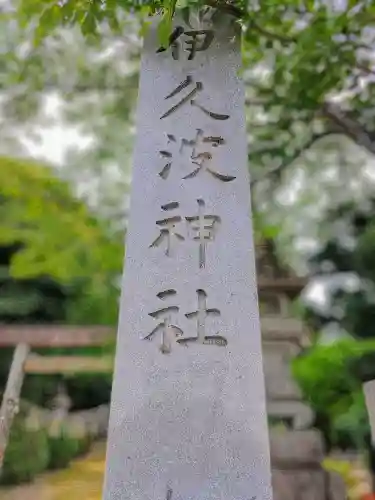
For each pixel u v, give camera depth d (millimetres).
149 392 2135
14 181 5250
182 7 3031
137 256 2428
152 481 1975
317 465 4488
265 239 7367
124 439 2047
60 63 4883
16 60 4586
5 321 8930
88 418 11117
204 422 2076
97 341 5402
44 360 5477
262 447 2039
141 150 2709
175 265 2402
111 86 5438
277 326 7348
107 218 5645
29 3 2816
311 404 6199
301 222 7531
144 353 2211
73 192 5496
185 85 2893
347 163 6023
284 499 4297
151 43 3033
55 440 8289
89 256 5371
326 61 3770
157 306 2311
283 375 6805
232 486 1973
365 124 4559
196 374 2166
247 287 2361
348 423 6152
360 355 6043
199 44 3012
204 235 2475
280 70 4160
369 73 4020
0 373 7762
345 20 3453
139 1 2861
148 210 2543
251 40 3781
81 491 6527
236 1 3148
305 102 4188
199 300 2324
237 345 2232
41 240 5281
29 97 5047
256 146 5129
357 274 12219
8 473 6668
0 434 4406
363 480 6066
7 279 8812
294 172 5805
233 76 2934
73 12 2840
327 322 12695
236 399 2125
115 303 6059
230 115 2818
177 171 2643
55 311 9008
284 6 3760
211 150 2705
